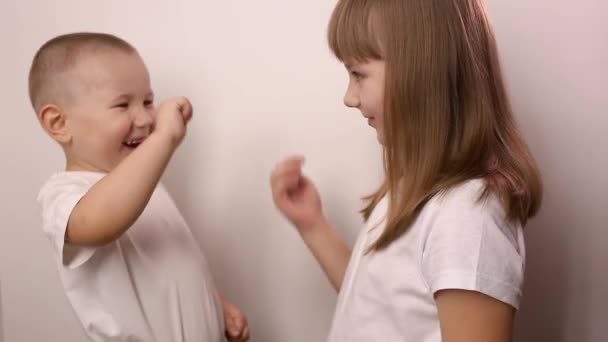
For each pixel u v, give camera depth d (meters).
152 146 0.67
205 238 0.98
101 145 0.74
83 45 0.75
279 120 0.92
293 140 0.92
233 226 0.96
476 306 0.54
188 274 0.79
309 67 0.89
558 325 0.88
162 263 0.77
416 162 0.62
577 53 0.80
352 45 0.63
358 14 0.63
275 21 0.89
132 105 0.76
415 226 0.60
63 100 0.74
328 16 0.87
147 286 0.75
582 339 0.87
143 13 0.93
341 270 0.83
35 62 0.76
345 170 0.91
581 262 0.85
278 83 0.91
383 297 0.63
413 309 0.60
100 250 0.73
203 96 0.93
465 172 0.60
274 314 0.98
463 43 0.61
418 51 0.60
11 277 1.06
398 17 0.61
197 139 0.95
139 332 0.74
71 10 0.95
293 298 0.97
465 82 0.61
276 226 0.95
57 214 0.67
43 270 1.04
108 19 0.94
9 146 1.00
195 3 0.91
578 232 0.85
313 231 0.84
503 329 0.55
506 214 0.57
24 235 1.03
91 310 0.73
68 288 0.73
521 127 0.83
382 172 0.90
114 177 0.65
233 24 0.91
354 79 0.66
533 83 0.82
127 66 0.75
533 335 0.89
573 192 0.84
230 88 0.92
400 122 0.62
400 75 0.61
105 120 0.73
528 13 0.81
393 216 0.63
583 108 0.82
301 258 0.96
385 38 0.61
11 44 0.98
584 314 0.87
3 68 0.98
